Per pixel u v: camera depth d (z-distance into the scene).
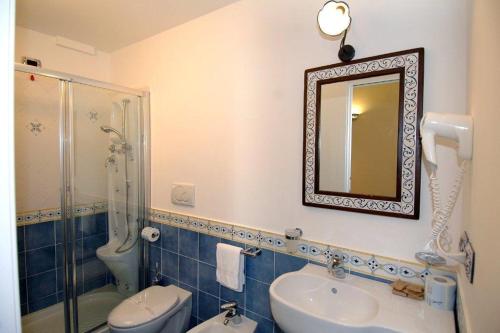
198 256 1.89
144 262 2.23
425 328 0.86
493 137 0.56
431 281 0.99
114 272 2.12
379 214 1.18
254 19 1.57
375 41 1.19
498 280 0.48
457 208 1.02
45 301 1.87
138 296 1.77
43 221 1.86
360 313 1.08
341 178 1.28
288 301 1.13
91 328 1.94
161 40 2.09
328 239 1.34
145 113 2.21
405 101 1.11
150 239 2.08
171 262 2.07
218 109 1.76
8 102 0.43
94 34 2.14
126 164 2.16
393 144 1.15
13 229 0.44
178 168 2.02
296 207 1.44
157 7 1.73
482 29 0.70
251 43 1.59
